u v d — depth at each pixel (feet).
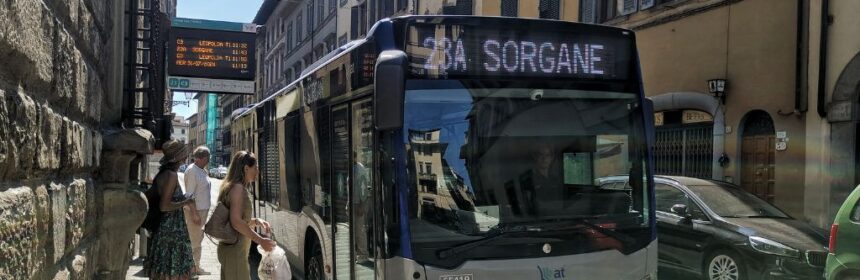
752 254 23.11
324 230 18.38
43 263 8.98
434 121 13.83
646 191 15.26
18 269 7.59
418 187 13.41
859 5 33.45
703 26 42.98
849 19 34.01
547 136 14.65
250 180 16.84
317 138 19.26
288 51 152.35
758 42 39.01
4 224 7.02
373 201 13.83
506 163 14.24
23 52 7.53
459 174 13.83
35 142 8.40
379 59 12.46
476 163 14.02
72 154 11.00
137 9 21.56
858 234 19.17
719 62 41.75
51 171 9.58
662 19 46.26
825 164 35.01
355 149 15.47
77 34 11.37
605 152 15.11
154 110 23.13
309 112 20.35
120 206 15.85
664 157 46.83
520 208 14.14
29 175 8.38
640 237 14.84
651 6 46.80
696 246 25.44
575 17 53.88
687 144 44.68
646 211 15.17
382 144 13.57
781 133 37.50
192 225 26.03
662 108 46.11
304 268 21.30
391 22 13.93
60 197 10.11
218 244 16.89
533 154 14.48
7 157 7.13
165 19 26.58
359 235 15.12
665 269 27.86
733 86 40.63
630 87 15.62
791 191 37.04
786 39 37.22
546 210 14.29
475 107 14.19
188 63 44.19
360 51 15.15
